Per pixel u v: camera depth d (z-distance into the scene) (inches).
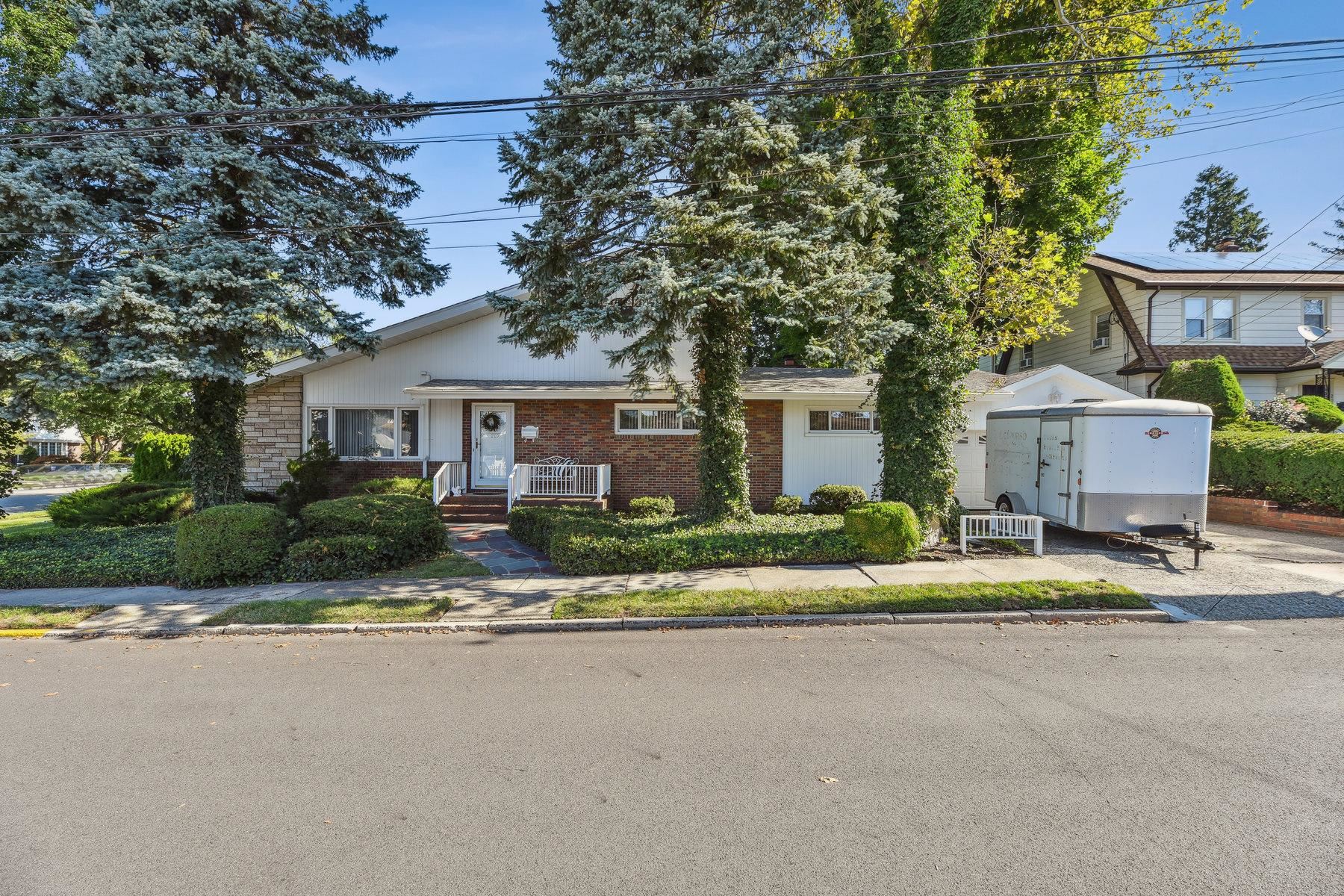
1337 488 454.0
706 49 404.5
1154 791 142.5
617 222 430.3
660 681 217.2
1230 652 241.1
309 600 319.9
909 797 140.6
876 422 620.1
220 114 329.1
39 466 1493.6
